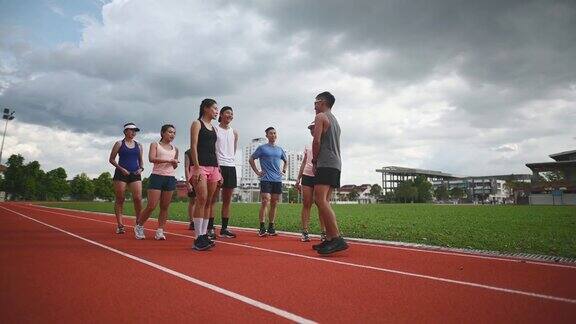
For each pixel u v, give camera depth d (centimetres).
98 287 302
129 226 998
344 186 16438
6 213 1709
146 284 315
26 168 8931
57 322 219
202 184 544
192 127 559
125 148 771
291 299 275
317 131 512
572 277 360
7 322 217
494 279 349
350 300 274
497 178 12962
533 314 244
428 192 10344
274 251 534
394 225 1023
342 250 495
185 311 243
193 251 517
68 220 1218
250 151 14738
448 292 300
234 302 265
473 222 1147
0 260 420
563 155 6278
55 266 388
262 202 782
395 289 309
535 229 877
